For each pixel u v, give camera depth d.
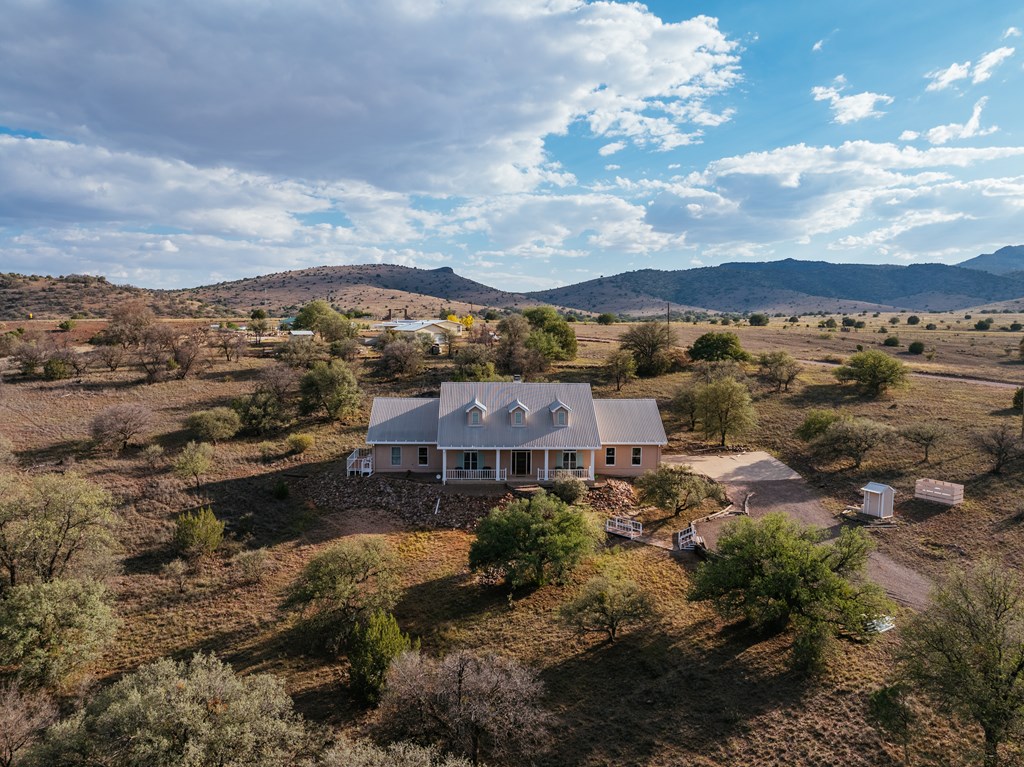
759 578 24.58
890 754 19.02
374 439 43.75
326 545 34.97
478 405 43.03
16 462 41.53
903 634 20.36
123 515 36.09
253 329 96.31
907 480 42.69
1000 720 17.38
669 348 80.50
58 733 15.59
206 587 29.95
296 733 17.23
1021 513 35.78
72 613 23.16
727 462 49.06
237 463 45.59
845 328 132.75
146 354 71.69
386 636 22.48
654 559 32.94
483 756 19.09
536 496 32.94
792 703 21.47
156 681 17.03
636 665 24.02
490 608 28.41
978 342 101.44
